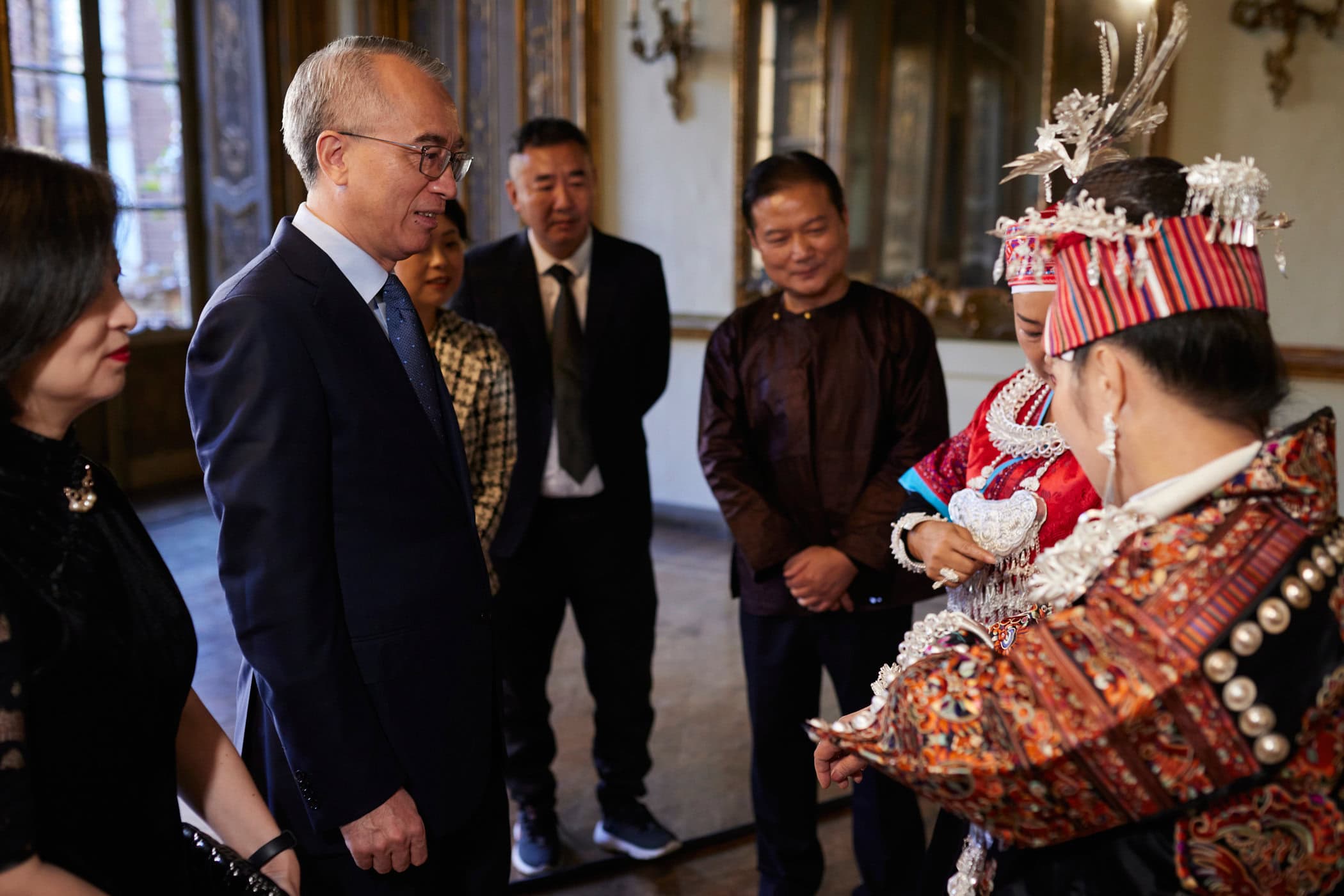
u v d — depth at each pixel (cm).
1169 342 82
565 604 259
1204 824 80
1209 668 77
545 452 248
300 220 142
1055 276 105
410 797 138
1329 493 83
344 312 136
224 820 121
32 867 85
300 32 596
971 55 435
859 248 476
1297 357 384
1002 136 434
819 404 207
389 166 138
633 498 257
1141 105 105
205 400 129
